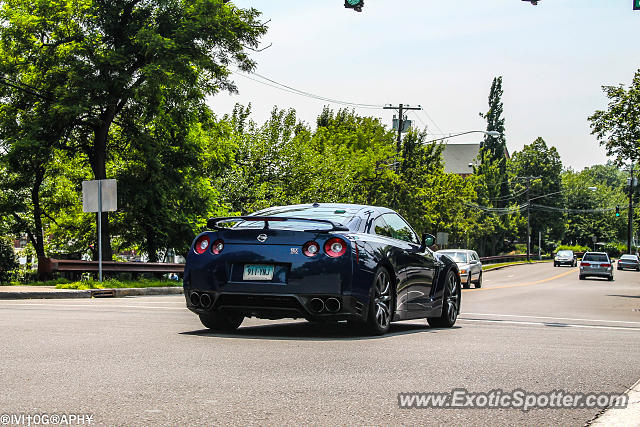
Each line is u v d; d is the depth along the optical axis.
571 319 11.91
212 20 26.53
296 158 44.97
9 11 26.64
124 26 27.41
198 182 33.19
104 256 27.94
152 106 27.97
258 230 7.39
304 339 7.04
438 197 51.94
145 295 19.84
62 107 25.00
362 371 5.05
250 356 5.67
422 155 48.88
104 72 26.23
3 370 4.85
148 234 33.91
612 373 5.29
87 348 5.95
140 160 31.33
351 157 50.47
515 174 110.38
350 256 7.20
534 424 3.61
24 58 27.45
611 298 23.36
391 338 7.34
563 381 4.85
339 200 44.66
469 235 74.94
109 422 3.46
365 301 7.31
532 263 83.75
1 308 10.68
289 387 4.40
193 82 27.66
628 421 3.66
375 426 3.48
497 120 91.19
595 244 129.62
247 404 3.90
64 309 10.62
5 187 29.50
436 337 7.59
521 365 5.53
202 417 3.58
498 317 11.89
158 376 4.70
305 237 7.25
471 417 3.72
